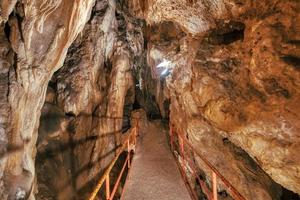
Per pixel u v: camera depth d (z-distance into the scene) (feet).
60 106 31.78
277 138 17.92
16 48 18.84
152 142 34.63
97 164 33.78
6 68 18.74
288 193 23.43
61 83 31.96
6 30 18.86
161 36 30.68
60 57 22.82
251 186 25.02
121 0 39.55
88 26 34.14
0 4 16.66
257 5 17.69
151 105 49.24
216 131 24.52
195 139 27.86
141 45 42.98
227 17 20.70
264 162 19.44
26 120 20.94
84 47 33.47
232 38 21.35
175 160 27.63
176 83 30.14
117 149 37.27
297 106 16.11
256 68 17.63
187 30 24.97
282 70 16.20
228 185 12.11
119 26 40.75
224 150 26.13
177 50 28.91
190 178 30.73
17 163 19.89
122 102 39.24
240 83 19.92
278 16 16.19
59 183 30.53
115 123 37.27
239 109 20.03
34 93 21.12
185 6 22.35
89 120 34.22
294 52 15.70
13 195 19.44
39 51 20.11
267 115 17.72
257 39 17.43
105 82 37.45
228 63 20.99
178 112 32.76
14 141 19.42
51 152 30.99
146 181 22.03
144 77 48.32
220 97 21.53
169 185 21.34
